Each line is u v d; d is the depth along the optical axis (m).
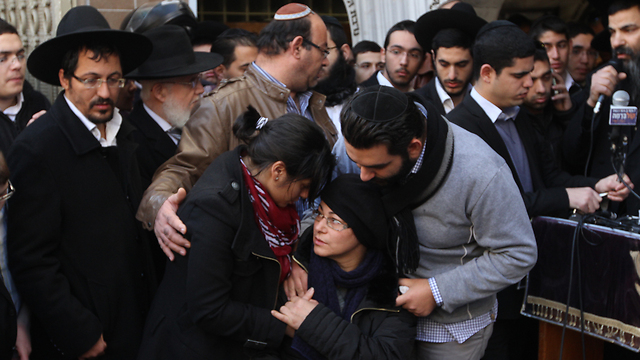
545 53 2.99
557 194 2.46
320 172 1.77
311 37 2.31
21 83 2.88
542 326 2.44
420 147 1.72
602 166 2.85
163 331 1.86
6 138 2.85
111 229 2.12
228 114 2.28
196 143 2.26
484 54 2.53
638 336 2.01
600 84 2.78
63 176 2.01
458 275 1.89
